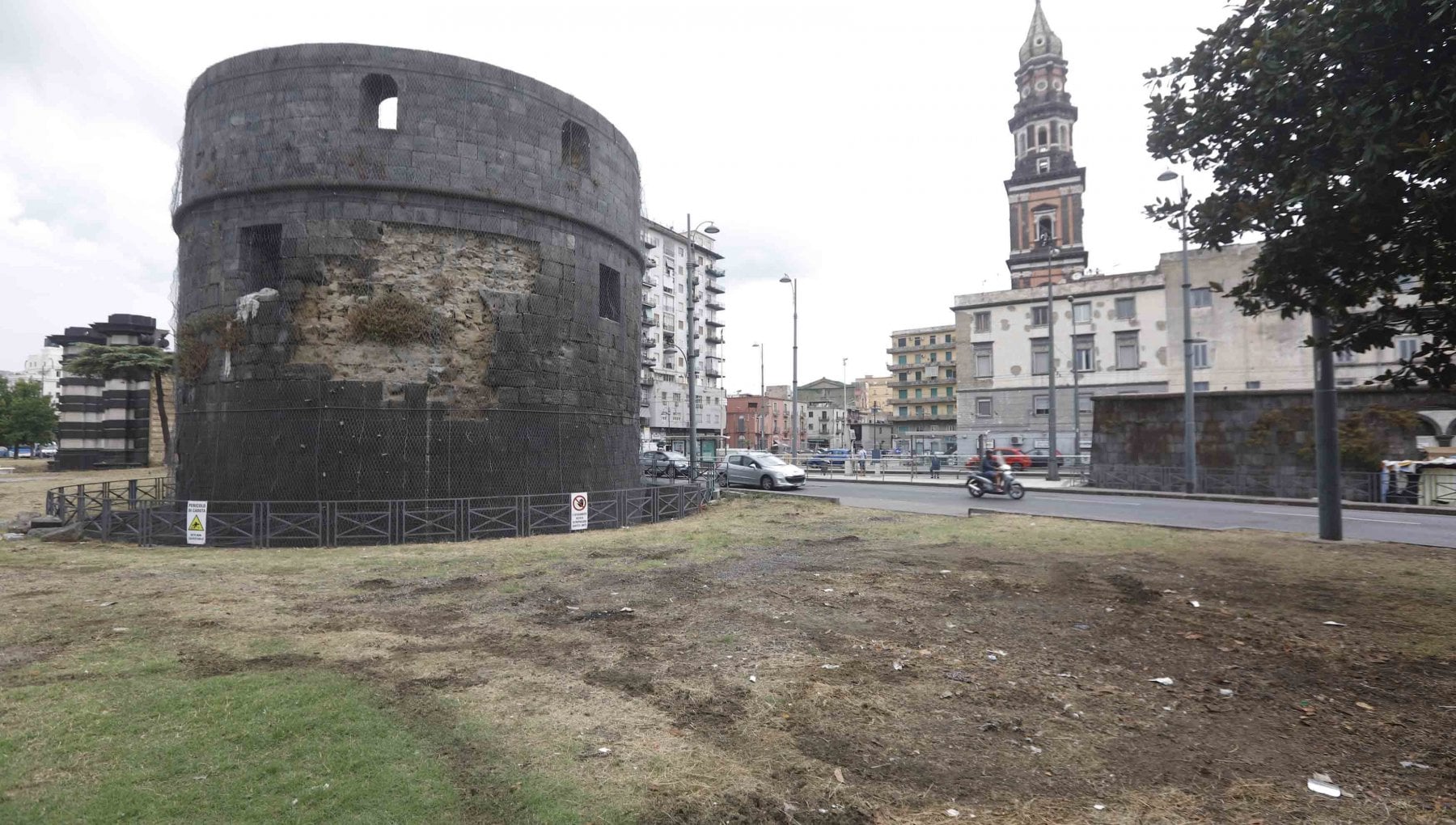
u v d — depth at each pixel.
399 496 14.84
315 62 15.20
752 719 4.95
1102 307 48.81
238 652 6.56
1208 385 45.03
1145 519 16.97
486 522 15.41
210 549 13.09
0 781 4.04
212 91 15.78
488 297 15.99
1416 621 7.38
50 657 6.40
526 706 5.19
